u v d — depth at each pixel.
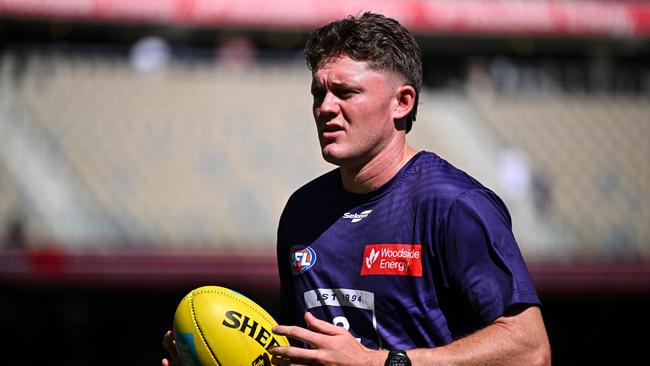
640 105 62.62
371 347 10.98
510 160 55.88
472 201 10.57
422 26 57.69
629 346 51.56
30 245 42.19
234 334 11.34
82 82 55.75
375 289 10.95
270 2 55.16
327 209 11.84
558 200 55.19
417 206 10.90
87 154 51.84
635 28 59.78
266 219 49.94
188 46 62.22
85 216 48.41
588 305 51.34
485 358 9.85
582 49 65.44
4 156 50.44
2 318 47.66
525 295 10.15
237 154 53.38
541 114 60.53
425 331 10.70
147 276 42.28
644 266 44.97
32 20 57.12
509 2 59.06
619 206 55.50
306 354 10.01
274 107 56.47
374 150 11.19
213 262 42.50
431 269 10.68
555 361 51.16
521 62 65.94
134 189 50.41
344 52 11.07
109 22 54.34
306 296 11.62
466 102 60.69
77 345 48.41
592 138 59.66
